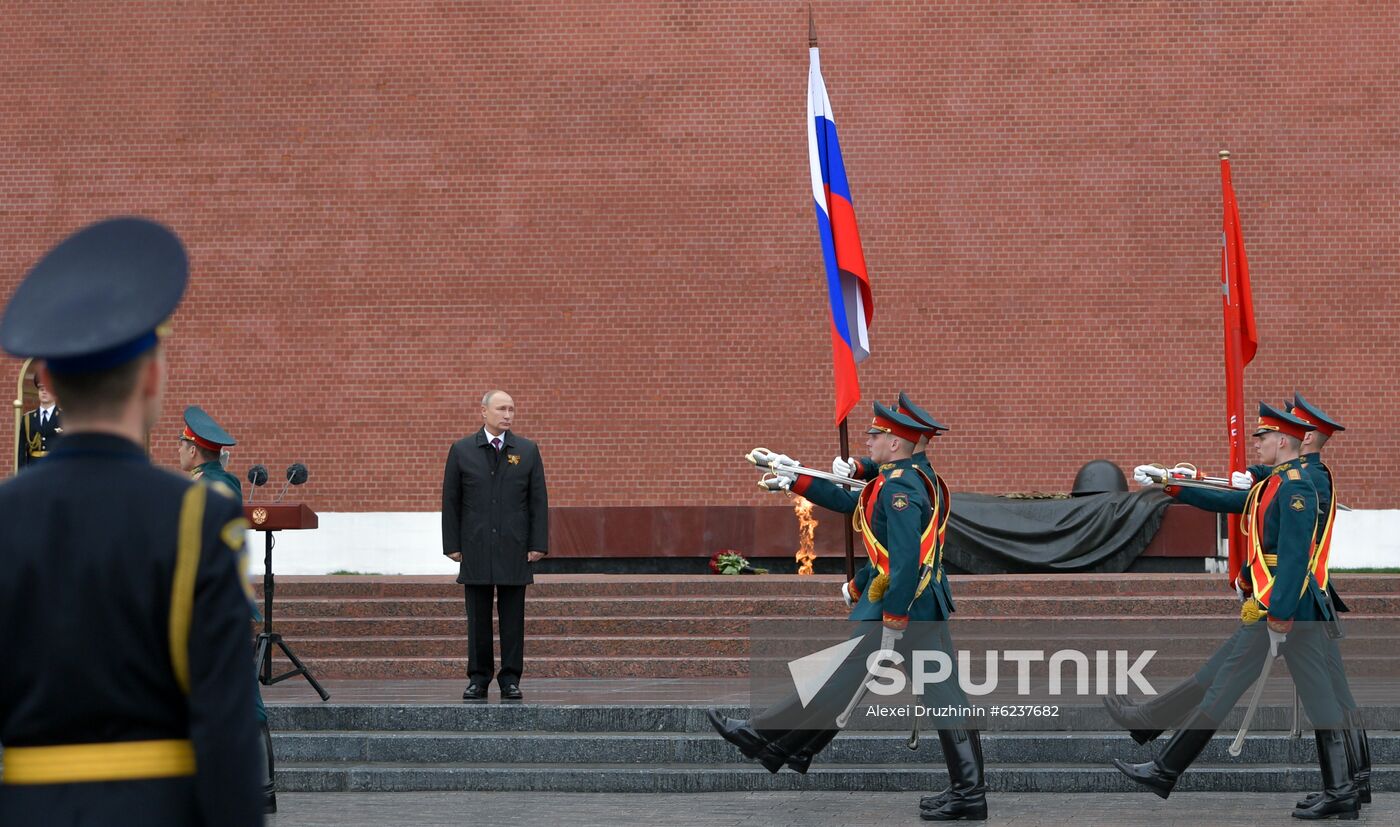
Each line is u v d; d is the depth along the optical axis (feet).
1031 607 59.16
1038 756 38.96
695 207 82.23
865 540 33.76
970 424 80.74
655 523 77.77
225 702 11.84
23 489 12.35
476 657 44.80
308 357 82.43
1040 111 81.61
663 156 82.48
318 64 83.35
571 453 81.56
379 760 40.04
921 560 33.04
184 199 83.15
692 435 81.41
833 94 82.28
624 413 81.61
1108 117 81.35
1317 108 80.48
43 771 12.01
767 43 82.64
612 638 57.41
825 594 62.18
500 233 82.48
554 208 82.58
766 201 82.07
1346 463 79.00
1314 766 37.96
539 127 82.79
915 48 82.23
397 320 82.38
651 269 82.12
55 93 83.66
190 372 82.43
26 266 82.74
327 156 83.15
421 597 63.46
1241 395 50.49
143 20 83.82
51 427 53.21
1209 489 38.01
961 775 32.76
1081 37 81.61
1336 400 79.20
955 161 81.71
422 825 32.78
